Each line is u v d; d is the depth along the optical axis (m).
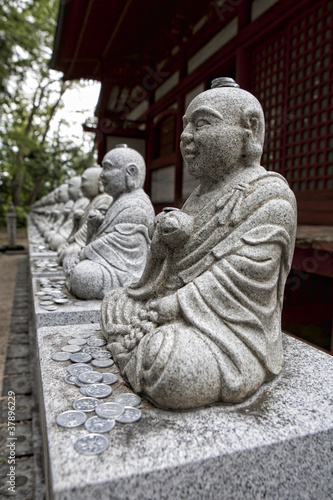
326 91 5.59
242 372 2.04
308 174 5.94
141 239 4.15
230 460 1.73
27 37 13.77
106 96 11.89
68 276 4.36
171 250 2.55
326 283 6.29
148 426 1.89
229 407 2.07
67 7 8.08
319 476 1.90
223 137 2.41
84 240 5.64
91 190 5.63
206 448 1.75
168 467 1.64
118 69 10.94
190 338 2.07
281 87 6.33
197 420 1.95
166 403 1.99
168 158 10.12
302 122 5.98
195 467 1.68
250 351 2.16
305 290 6.17
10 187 24.67
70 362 2.57
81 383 2.26
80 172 24.58
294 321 6.05
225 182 2.55
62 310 3.69
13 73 14.88
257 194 2.29
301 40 5.84
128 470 1.61
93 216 4.31
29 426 3.50
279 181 2.37
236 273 2.17
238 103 2.43
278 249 2.26
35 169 23.80
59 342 2.89
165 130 10.88
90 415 1.97
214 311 2.18
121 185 4.30
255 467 1.77
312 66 5.70
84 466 1.62
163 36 9.14
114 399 2.11
